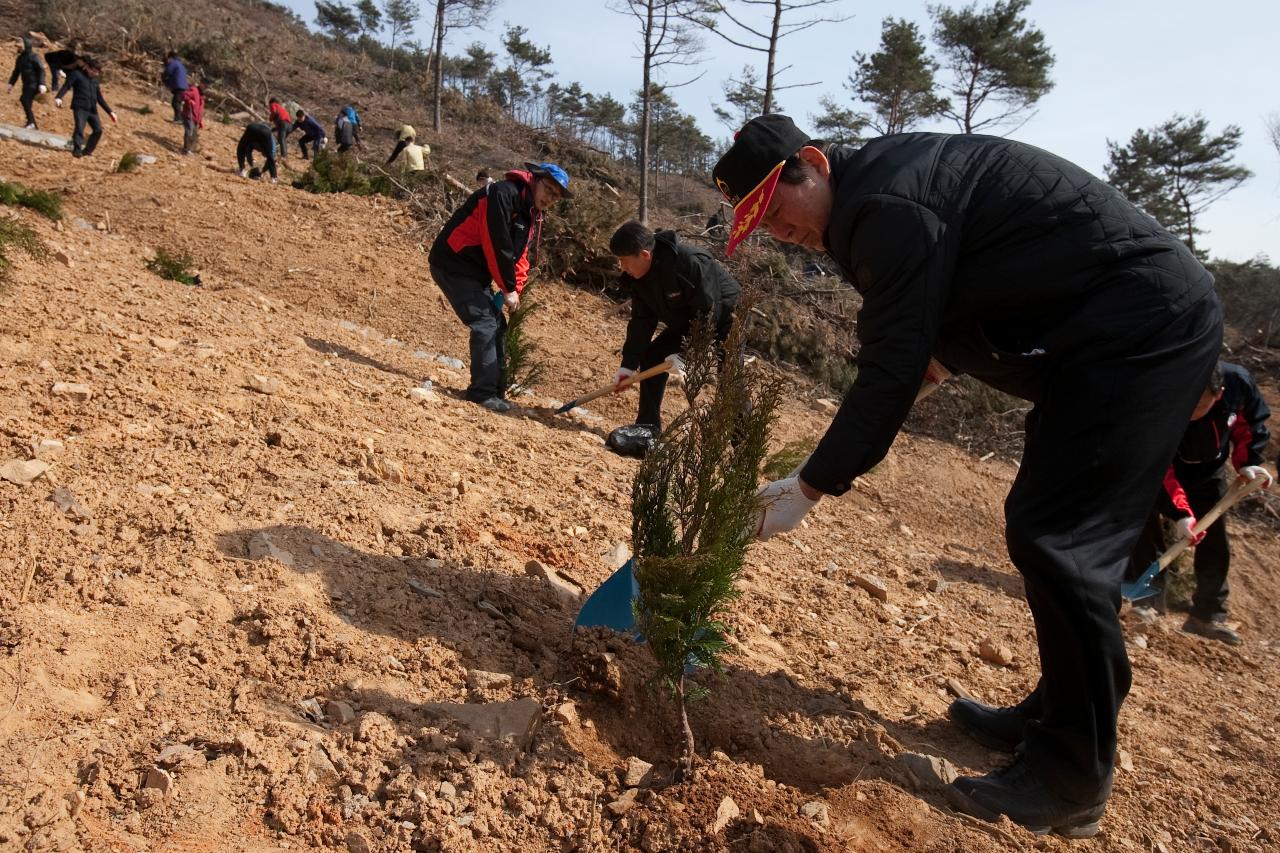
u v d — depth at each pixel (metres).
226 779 1.99
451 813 2.08
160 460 3.31
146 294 5.70
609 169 27.27
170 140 16.38
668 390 8.62
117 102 18.56
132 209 10.36
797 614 3.85
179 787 1.93
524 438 5.39
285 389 4.55
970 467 9.61
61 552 2.61
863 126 30.59
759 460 2.36
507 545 3.56
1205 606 5.87
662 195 28.47
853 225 2.33
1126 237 2.28
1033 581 2.32
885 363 2.29
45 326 4.29
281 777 2.04
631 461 5.77
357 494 3.53
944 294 2.28
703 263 5.69
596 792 2.27
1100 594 2.28
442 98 32.88
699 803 2.25
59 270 5.40
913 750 2.84
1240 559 9.08
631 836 2.15
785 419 9.33
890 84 30.73
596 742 2.49
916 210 2.25
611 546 3.92
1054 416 2.32
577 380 8.68
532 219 6.14
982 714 3.02
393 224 11.78
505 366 6.46
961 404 10.80
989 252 2.30
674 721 2.67
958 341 2.47
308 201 11.92
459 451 4.61
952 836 2.35
